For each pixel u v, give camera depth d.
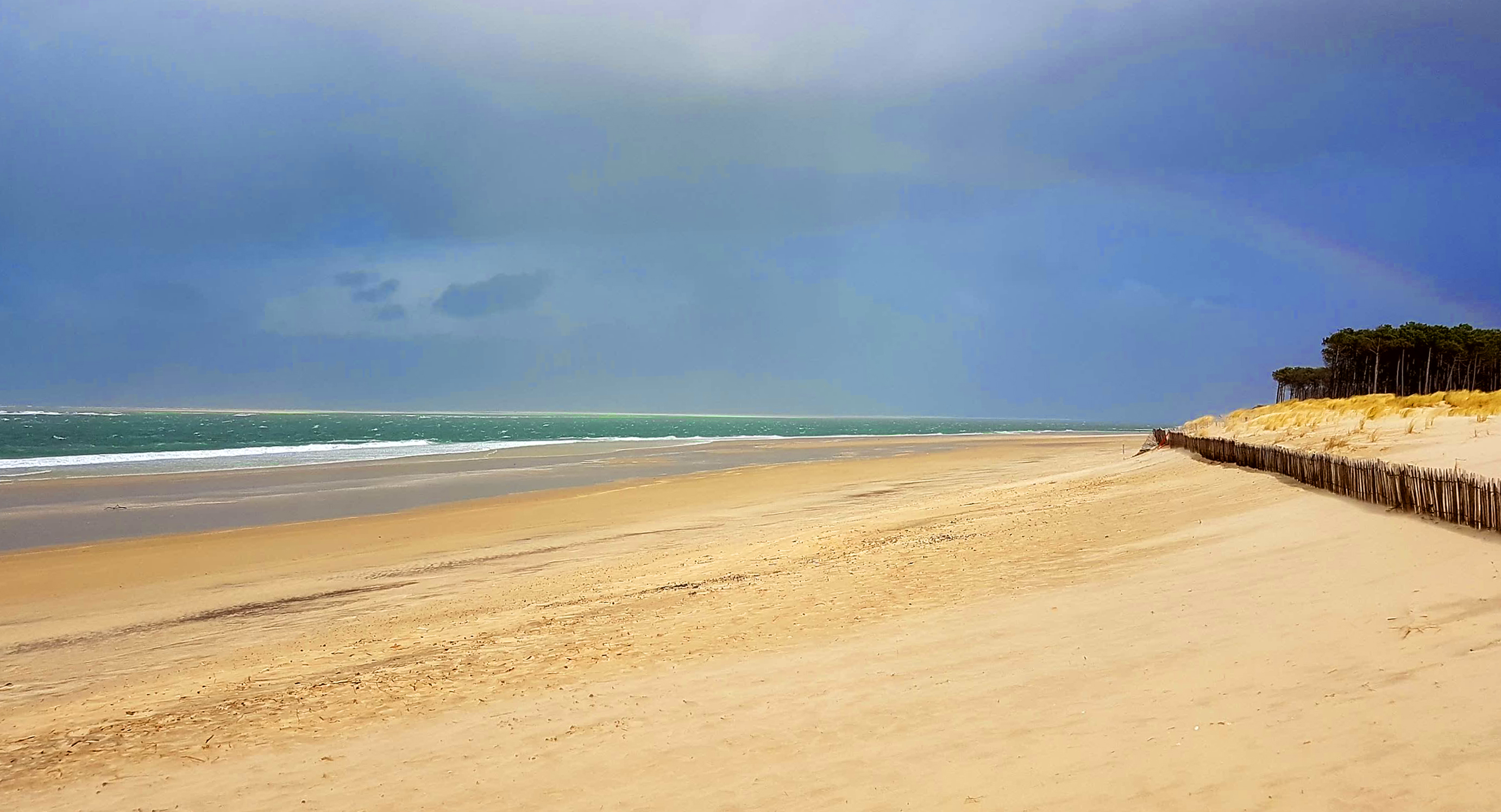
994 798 4.88
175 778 6.92
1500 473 12.99
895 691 7.17
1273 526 11.94
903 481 36.00
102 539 23.38
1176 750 5.11
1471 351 76.31
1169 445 34.25
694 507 28.34
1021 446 69.31
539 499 31.72
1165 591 9.28
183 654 12.52
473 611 13.75
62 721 9.23
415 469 46.91
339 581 17.72
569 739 6.94
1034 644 8.00
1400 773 4.34
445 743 7.18
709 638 9.96
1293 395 113.94
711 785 5.68
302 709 8.64
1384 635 6.49
